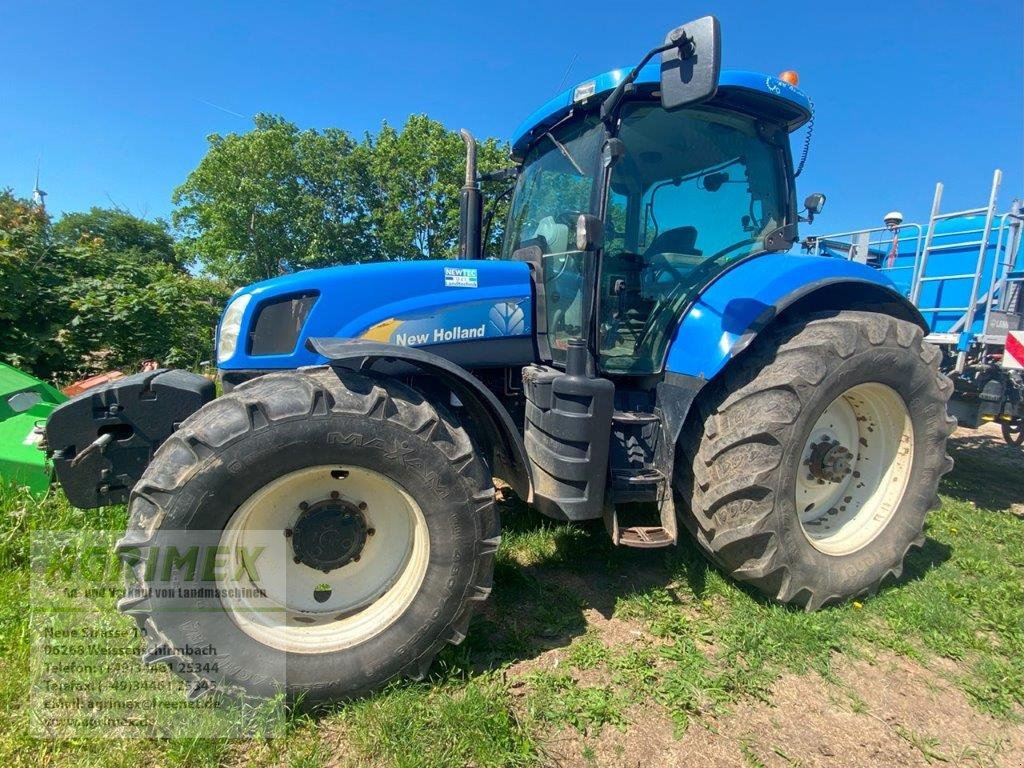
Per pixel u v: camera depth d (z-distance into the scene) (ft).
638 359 9.50
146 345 23.09
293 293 8.32
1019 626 8.98
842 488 10.25
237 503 6.33
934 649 8.53
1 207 23.26
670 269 9.82
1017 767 6.56
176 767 5.90
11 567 8.89
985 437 22.76
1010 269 16.38
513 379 9.70
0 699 6.46
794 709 7.25
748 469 8.42
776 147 10.64
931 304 18.48
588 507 7.95
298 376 6.95
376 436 6.59
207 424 6.30
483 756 6.19
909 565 10.93
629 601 9.17
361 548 7.29
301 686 6.57
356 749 6.29
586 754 6.33
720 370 8.65
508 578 9.64
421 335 8.71
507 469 8.63
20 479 10.02
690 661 7.84
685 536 10.95
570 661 7.78
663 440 8.87
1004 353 14.58
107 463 7.77
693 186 9.92
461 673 7.39
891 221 19.74
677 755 6.46
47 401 12.20
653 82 8.71
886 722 7.12
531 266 9.95
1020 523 13.17
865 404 9.97
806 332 8.96
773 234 10.44
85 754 5.96
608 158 8.39
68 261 23.49
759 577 8.66
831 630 8.68
